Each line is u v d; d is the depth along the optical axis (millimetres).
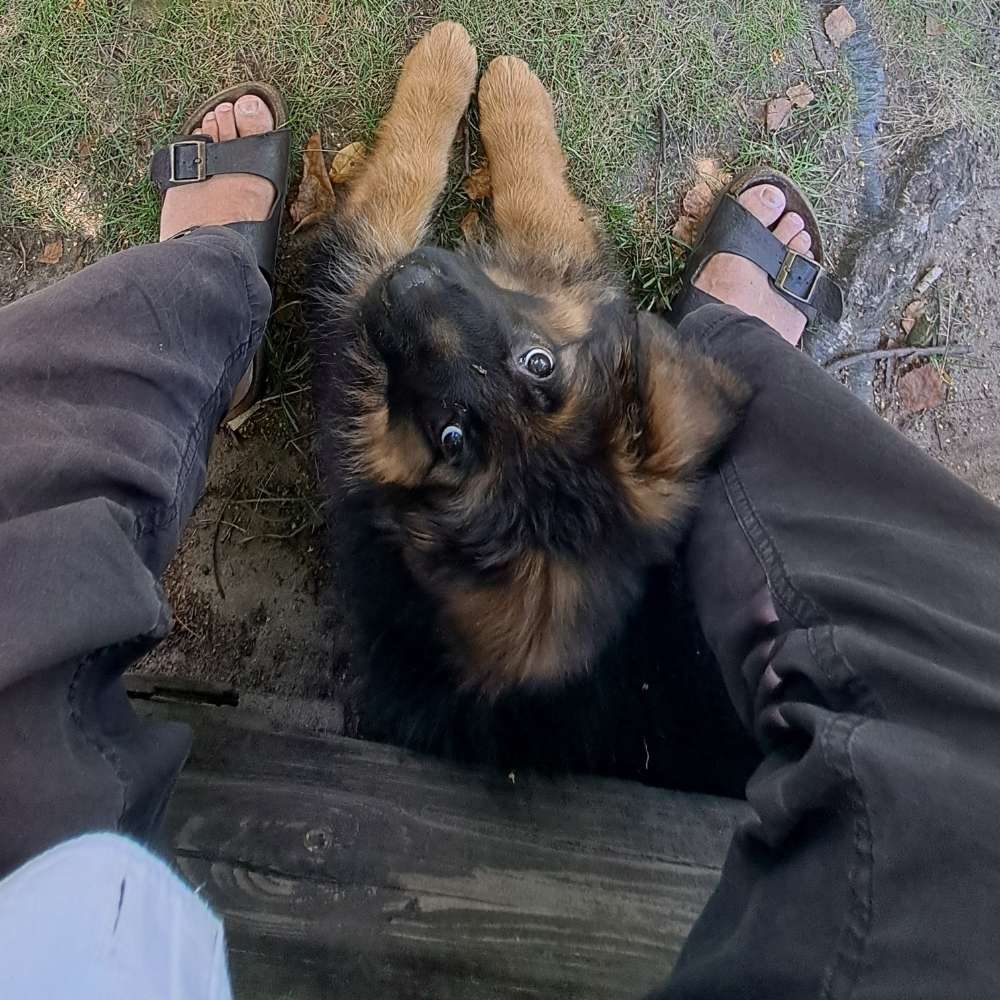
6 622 368
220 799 633
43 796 367
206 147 773
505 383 631
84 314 500
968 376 863
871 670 436
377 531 674
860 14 825
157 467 489
